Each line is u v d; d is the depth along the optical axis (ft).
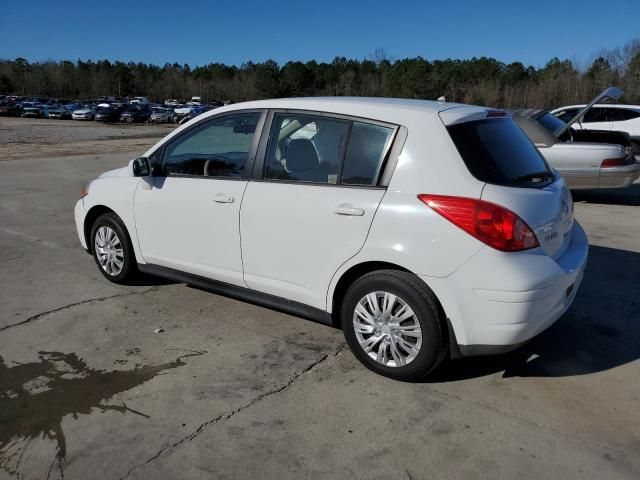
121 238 15.75
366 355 11.36
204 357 12.11
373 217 10.69
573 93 214.07
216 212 13.17
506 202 9.89
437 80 248.32
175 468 8.58
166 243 14.51
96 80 411.13
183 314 14.39
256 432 9.48
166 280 16.89
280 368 11.66
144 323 13.82
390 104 11.43
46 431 9.47
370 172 10.99
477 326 10.06
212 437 9.34
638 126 43.27
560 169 29.71
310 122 11.96
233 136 13.19
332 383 11.07
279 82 319.47
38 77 399.44
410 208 10.35
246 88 352.28
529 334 10.12
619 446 9.16
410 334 10.69
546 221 10.50
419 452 9.00
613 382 11.21
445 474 8.50
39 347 12.50
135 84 417.69
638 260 19.51
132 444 9.14
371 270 11.27
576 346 12.78
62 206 28.96
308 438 9.34
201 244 13.70
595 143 29.17
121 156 56.59
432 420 9.86
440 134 10.48
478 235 9.80
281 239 12.09
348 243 11.06
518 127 12.64
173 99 404.77
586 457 8.89
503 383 11.12
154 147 14.79
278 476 8.43
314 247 11.60
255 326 13.71
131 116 179.32
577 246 12.01
